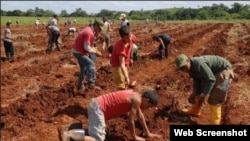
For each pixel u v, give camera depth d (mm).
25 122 9344
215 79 7469
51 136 8422
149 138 7492
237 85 10961
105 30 18422
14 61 18812
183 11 70188
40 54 20750
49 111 10117
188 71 7688
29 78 14562
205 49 19047
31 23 58688
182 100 10000
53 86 13195
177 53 18891
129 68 14914
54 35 20891
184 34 31344
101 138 6867
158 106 9305
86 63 10672
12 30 40219
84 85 12211
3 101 11562
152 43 23656
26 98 11078
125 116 8805
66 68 16344
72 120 9281
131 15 85188
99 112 6820
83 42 10430
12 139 8445
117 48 8539
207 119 8727
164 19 68812
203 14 58031
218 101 7758
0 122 9375
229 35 26656
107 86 12211
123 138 7777
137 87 11820
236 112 8758
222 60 7656
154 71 14688
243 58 15633
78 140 6641
